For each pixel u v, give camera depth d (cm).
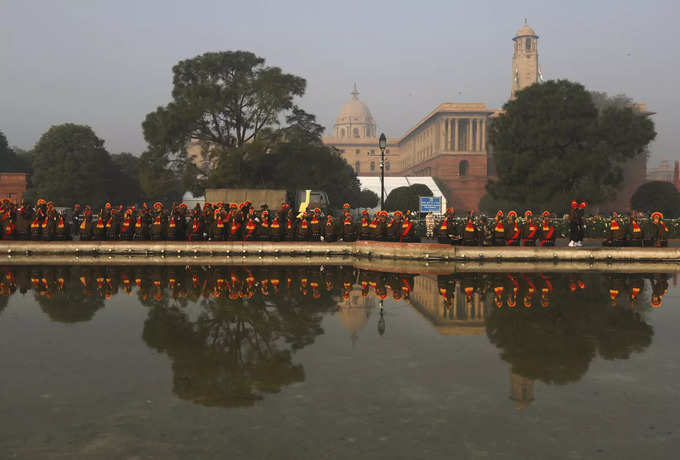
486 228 1964
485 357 606
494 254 1759
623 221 1927
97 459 358
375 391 490
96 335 705
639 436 396
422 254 1753
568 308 902
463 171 13988
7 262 1662
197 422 419
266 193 3791
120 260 1738
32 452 368
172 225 2041
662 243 1828
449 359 597
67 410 443
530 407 452
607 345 661
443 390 493
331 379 523
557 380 524
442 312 867
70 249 1964
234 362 580
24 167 8825
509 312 869
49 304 925
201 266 1557
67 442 383
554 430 406
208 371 549
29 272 1394
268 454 365
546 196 3966
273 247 1966
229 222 2103
